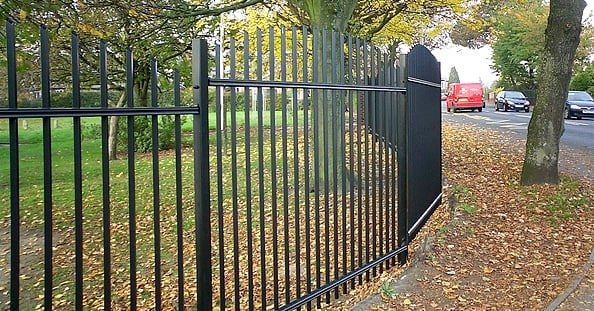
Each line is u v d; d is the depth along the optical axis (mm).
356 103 4605
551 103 8000
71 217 9055
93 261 6832
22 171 12945
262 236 3289
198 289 2838
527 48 37344
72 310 5375
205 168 2773
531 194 7594
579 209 6973
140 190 10883
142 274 6289
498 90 50969
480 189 8102
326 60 3795
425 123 6000
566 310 4035
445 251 5402
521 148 12938
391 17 13078
